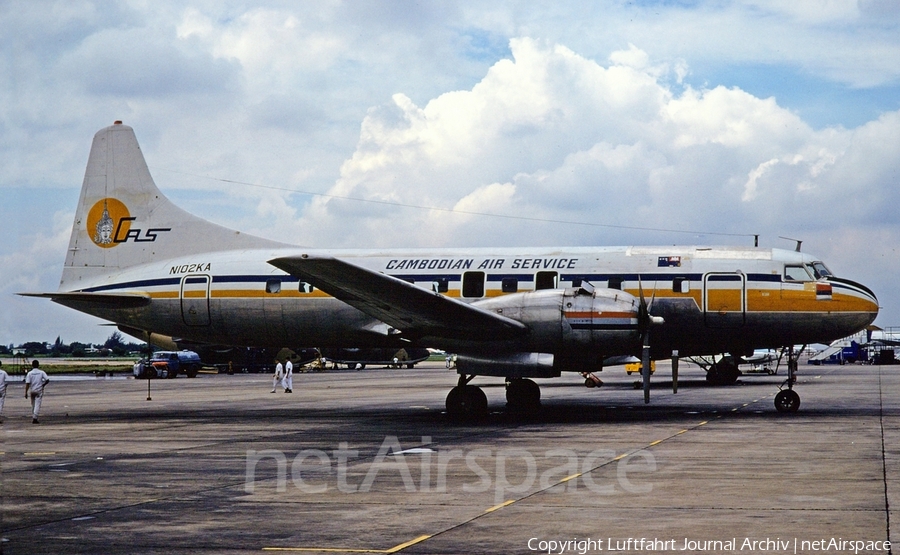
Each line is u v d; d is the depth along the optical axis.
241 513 9.11
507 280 21.45
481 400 19.89
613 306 18.30
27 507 9.56
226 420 20.97
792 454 12.95
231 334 23.47
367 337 22.12
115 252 24.84
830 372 52.62
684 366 66.06
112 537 8.10
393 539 7.89
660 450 13.51
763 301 20.17
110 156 25.25
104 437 17.12
